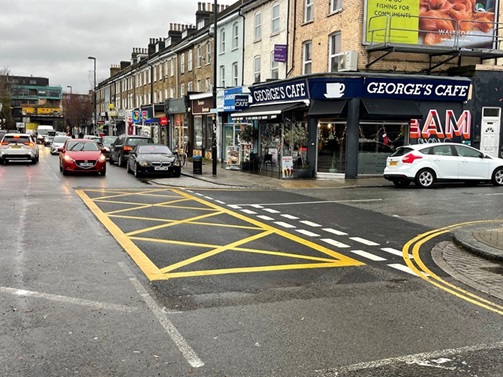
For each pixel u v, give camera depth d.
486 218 11.23
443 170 17.27
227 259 7.42
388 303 5.60
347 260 7.50
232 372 3.90
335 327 4.87
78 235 8.86
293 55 24.42
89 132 88.56
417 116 19.88
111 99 75.38
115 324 4.82
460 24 20.72
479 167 17.55
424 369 4.01
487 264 7.40
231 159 24.58
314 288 6.10
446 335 4.71
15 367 3.92
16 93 143.88
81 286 5.97
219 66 34.06
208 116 33.84
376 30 19.73
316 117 20.80
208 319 5.00
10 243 8.15
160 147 22.53
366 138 20.53
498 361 4.17
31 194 14.34
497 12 21.14
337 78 19.41
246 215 11.48
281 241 8.77
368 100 19.86
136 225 9.94
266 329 4.77
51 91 148.25
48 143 59.53
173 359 4.10
